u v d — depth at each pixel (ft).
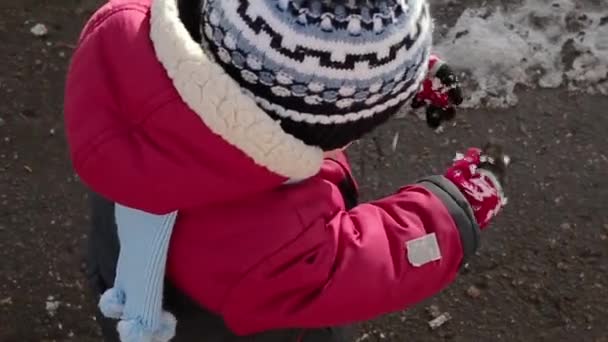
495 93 6.63
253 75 2.89
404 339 5.73
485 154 3.85
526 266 5.98
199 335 3.77
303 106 2.94
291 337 4.02
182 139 2.94
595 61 6.77
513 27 6.88
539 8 6.95
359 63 2.83
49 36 6.84
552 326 5.80
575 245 6.07
